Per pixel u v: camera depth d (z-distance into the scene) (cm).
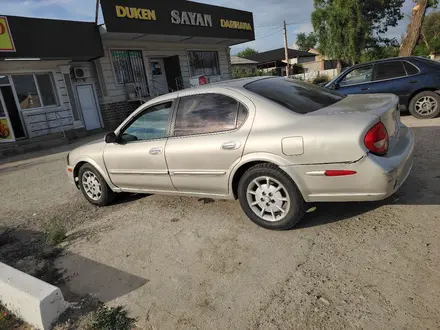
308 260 292
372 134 284
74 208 512
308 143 298
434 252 275
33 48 1103
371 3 3575
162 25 1431
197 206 443
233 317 242
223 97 359
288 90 370
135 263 331
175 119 391
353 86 778
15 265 361
